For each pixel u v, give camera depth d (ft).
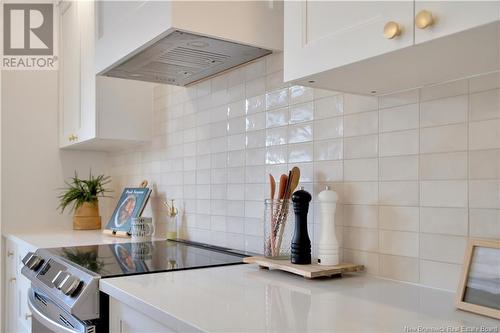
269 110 5.66
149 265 4.99
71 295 4.34
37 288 5.65
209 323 2.86
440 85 3.89
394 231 4.20
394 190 4.22
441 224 3.84
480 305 3.15
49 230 9.21
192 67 6.19
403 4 2.92
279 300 3.45
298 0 3.76
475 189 3.62
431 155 3.93
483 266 3.21
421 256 3.98
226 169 6.42
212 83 6.79
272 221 4.80
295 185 4.84
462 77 3.69
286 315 3.05
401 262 4.13
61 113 9.61
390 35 2.90
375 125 4.40
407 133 4.13
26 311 7.13
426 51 2.99
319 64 3.55
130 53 5.49
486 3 2.49
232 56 5.68
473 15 2.54
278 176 5.48
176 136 7.70
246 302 3.39
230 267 4.92
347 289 3.85
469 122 3.68
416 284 4.01
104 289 4.13
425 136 3.99
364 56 3.18
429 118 3.96
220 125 6.57
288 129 5.37
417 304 3.37
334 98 4.82
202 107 7.01
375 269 4.35
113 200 10.07
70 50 9.11
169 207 7.70
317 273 4.12
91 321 4.23
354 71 3.52
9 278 8.55
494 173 3.51
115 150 10.03
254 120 5.91
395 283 4.09
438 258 3.86
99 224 9.42
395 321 2.95
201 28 4.79
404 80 3.80
